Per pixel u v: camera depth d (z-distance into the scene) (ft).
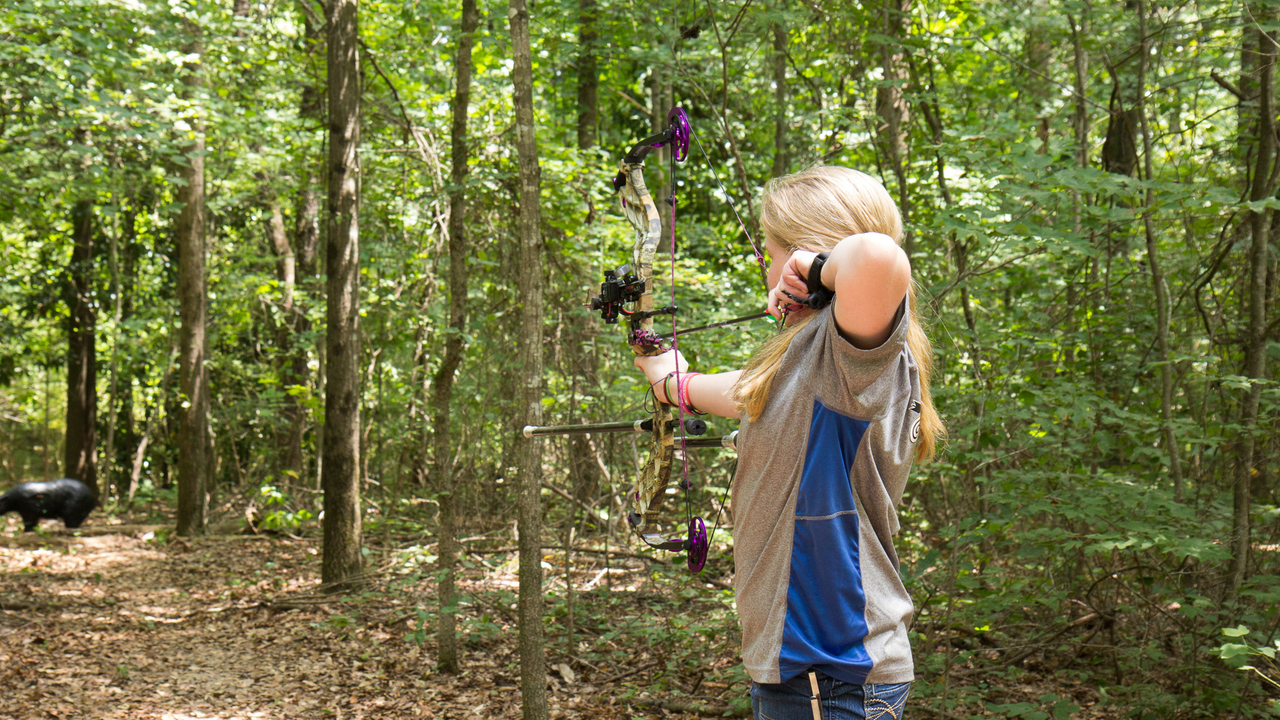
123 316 53.47
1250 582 13.10
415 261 27.14
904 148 21.02
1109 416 14.34
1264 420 14.38
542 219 21.48
